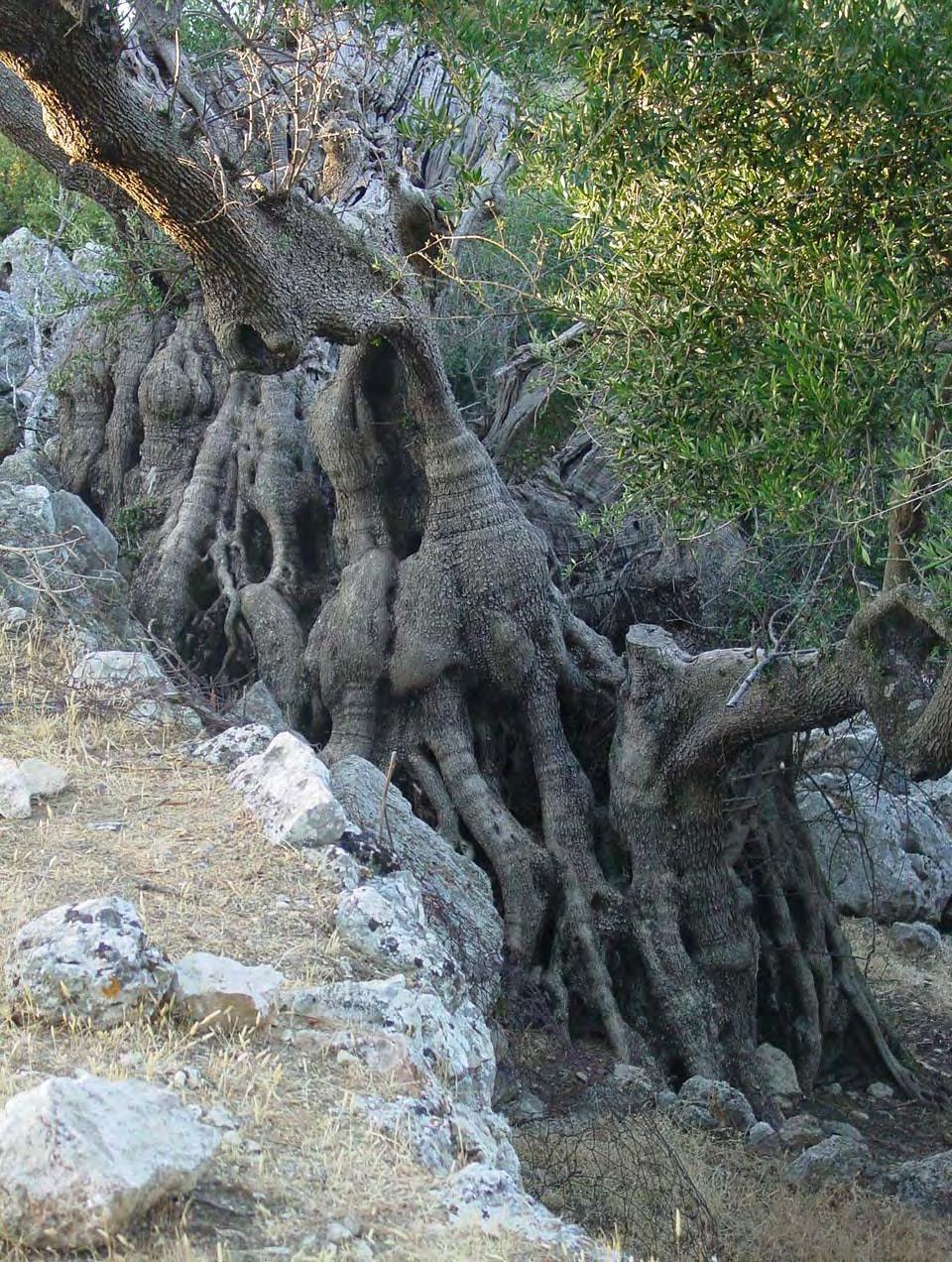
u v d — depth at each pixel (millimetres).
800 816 13797
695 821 11898
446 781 12094
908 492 6844
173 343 14828
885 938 16672
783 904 13219
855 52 6902
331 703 12477
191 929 6160
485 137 10445
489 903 9352
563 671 12469
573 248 8766
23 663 9703
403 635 12219
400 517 12953
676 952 11820
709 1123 10547
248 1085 4828
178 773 8359
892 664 9297
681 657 11836
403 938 6500
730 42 7230
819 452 7121
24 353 18625
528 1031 11094
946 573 7949
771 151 7508
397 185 11125
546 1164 8438
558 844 11984
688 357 7961
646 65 7504
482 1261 4023
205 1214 4047
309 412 13297
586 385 9352
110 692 9461
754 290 7867
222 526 14094
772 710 10789
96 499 15031
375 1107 4906
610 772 12148
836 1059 13531
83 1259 3760
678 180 7633
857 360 7023
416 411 12031
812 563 10000
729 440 7812
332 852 7137
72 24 7785
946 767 9023
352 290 10039
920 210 7355
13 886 6297
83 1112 4016
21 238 20125
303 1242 3977
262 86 12281
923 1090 13320
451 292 14672
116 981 5086
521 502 14750
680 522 8250
